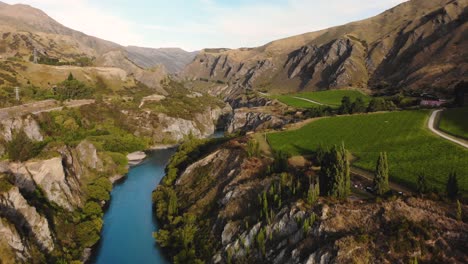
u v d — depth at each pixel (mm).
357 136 101500
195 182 97125
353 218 52375
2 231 54219
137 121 186875
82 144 117188
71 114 160125
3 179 64625
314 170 72438
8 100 152500
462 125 96125
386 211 51375
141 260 71500
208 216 78750
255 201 71000
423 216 49344
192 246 69875
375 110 137375
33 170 81000
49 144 101812
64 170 93938
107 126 171500
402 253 44625
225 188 81312
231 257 61969
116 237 80562
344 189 58156
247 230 63250
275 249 56594
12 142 101875
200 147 126438
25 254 56250
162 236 75188
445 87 188625
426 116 110938
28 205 64250
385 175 57969
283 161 77250
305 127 119438
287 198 64312
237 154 93000
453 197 52750
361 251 46281
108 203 100562
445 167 69375
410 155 79000
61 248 67625
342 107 143250
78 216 81625
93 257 72188
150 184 118438
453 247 43750
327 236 50969
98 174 115250
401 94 181125
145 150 167750
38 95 170375
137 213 93812
